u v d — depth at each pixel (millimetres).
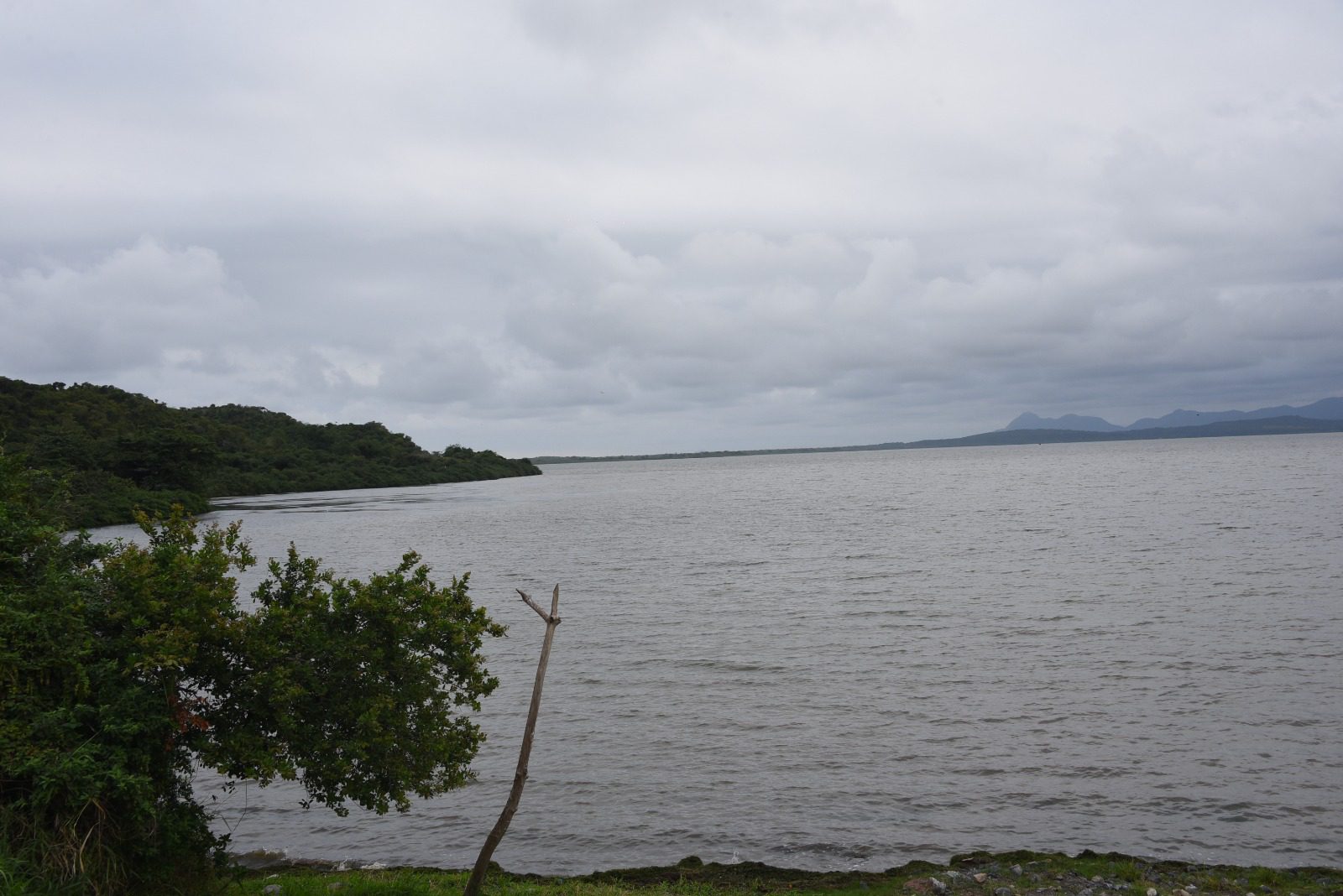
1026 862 14344
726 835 16234
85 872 9219
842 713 22594
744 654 28688
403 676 11711
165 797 10734
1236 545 50562
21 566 10648
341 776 10859
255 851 15945
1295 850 15086
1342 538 52094
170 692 10430
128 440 107688
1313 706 21891
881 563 49094
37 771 9250
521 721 22609
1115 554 49281
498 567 52500
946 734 20875
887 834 16109
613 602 39062
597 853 15734
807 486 151375
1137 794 17391
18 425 121938
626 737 21297
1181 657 26672
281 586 12055
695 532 72000
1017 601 36469
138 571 10539
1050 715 21953
